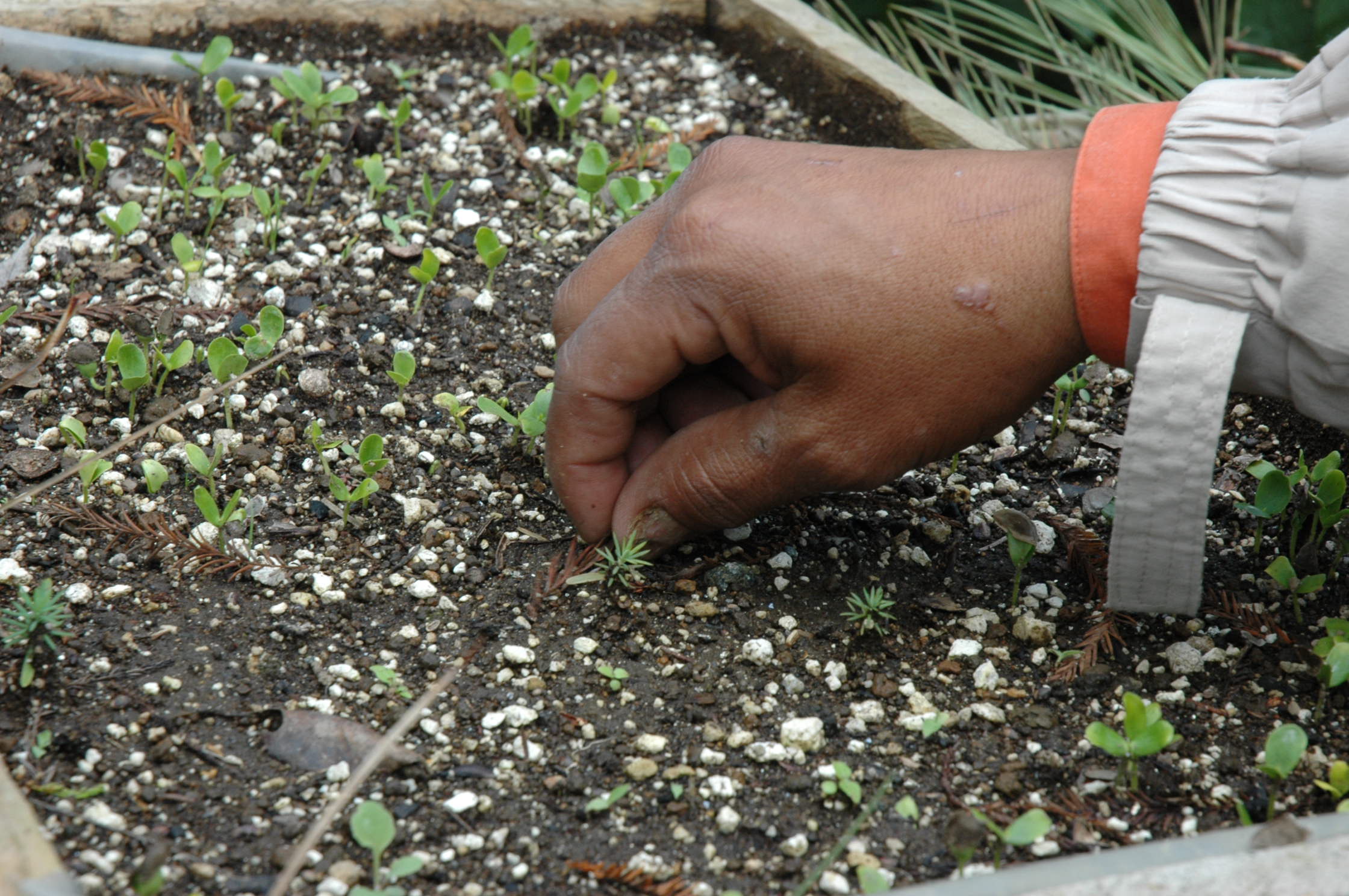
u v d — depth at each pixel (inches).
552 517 47.6
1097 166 44.1
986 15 64.3
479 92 56.0
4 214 51.9
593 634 46.0
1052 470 49.1
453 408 48.3
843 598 46.6
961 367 44.5
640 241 46.6
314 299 51.0
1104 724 44.5
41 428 48.1
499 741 44.6
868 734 44.9
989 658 45.9
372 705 44.9
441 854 43.4
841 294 44.2
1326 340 43.2
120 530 46.6
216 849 43.2
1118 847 43.6
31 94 53.9
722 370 47.0
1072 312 44.4
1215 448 44.0
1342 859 41.1
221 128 54.1
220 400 49.0
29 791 43.4
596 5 59.8
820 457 44.8
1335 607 46.4
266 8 55.7
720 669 45.6
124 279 50.9
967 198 44.5
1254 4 62.8
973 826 42.6
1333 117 43.1
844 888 43.3
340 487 46.9
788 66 57.0
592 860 43.5
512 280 51.8
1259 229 43.4
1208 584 46.8
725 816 43.9
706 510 45.7
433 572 46.7
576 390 45.3
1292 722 45.0
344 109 54.9
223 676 45.0
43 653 44.9
